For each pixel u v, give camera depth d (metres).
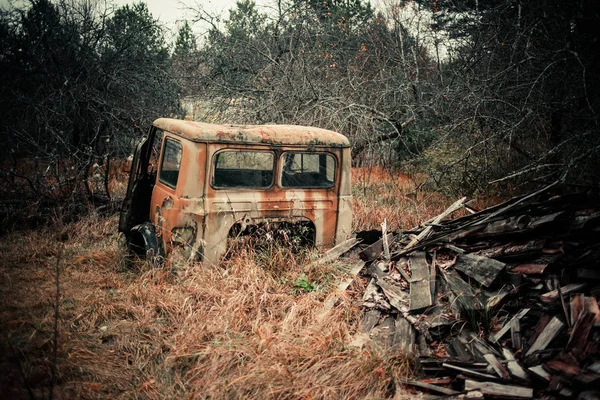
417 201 8.47
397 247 5.15
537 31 7.89
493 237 4.52
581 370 2.88
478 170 8.88
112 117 8.10
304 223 5.33
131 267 5.36
